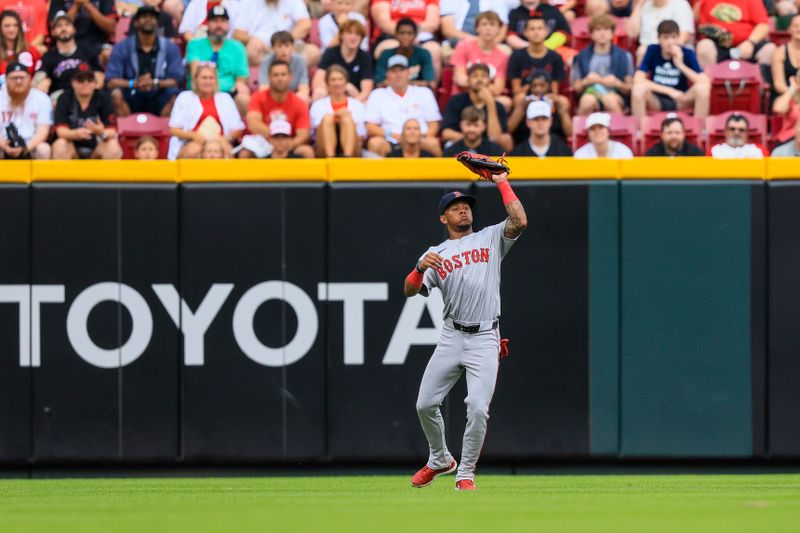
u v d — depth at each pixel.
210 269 34.31
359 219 34.31
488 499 24.92
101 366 34.25
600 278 34.16
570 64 44.50
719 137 40.84
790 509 21.59
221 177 34.38
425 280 26.56
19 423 34.22
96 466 34.62
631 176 34.16
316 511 21.52
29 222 34.25
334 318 34.31
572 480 32.25
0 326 34.25
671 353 34.03
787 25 47.41
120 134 41.56
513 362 34.16
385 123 42.09
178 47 43.88
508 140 40.66
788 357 33.94
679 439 33.97
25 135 41.12
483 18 43.44
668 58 42.78
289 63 42.62
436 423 27.25
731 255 34.03
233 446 34.25
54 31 44.56
